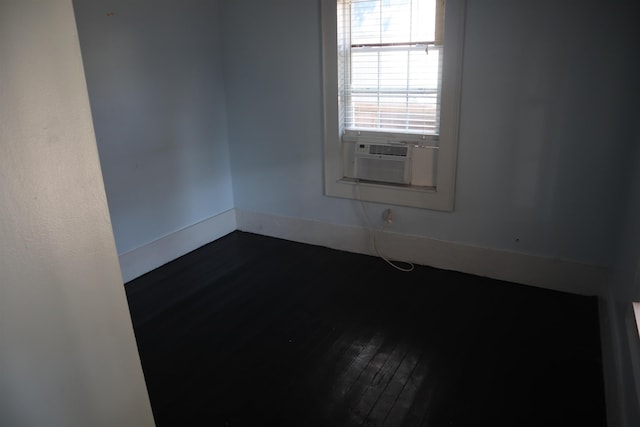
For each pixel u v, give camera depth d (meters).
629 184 2.51
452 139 2.99
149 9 3.05
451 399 2.08
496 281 3.09
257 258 3.52
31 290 0.93
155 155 3.27
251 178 3.84
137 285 3.16
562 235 2.86
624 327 1.93
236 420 2.00
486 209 3.04
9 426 0.93
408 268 3.31
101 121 2.89
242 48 3.54
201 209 3.70
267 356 2.41
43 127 0.90
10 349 0.91
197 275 3.28
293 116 3.50
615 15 2.45
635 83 2.48
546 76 2.67
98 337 1.08
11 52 0.84
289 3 3.27
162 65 3.21
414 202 3.24
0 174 0.85
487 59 2.79
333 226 3.60
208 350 2.47
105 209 1.04
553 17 2.57
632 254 2.03
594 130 2.63
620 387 1.78
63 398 1.03
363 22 3.13
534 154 2.81
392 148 3.23
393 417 1.99
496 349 2.40
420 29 2.98
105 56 2.85
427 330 2.58
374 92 3.24
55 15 0.90
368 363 2.33
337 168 3.44
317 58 3.28
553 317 2.66
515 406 2.02
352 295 2.96
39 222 0.92
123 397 1.17
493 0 2.69
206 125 3.62
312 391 2.16
